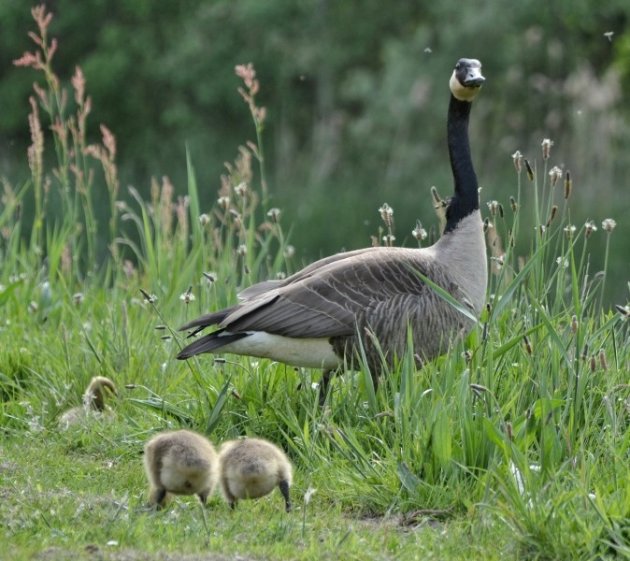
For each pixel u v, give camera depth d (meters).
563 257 11.68
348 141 50.72
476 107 48.56
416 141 49.12
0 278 16.75
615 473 9.12
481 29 47.78
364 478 9.58
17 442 11.07
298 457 10.52
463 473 9.49
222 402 10.92
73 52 50.84
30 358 12.99
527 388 10.47
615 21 51.00
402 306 11.21
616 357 10.87
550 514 8.24
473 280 11.72
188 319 13.94
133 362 12.70
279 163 49.56
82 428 11.22
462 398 9.79
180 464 8.67
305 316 11.01
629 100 47.38
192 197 15.69
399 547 8.30
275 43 50.00
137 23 50.00
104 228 32.19
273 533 8.38
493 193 40.88
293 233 36.41
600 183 42.06
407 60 48.88
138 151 50.19
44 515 8.45
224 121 52.16
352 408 10.94
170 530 8.23
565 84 46.84
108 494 9.38
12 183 41.69
